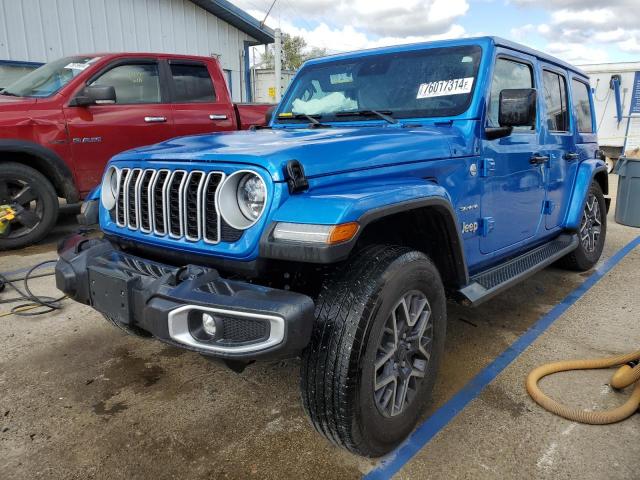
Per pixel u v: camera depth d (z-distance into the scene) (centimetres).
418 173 251
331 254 180
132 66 600
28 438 242
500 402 272
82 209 291
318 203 192
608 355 326
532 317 388
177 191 224
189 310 188
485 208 306
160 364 313
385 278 206
